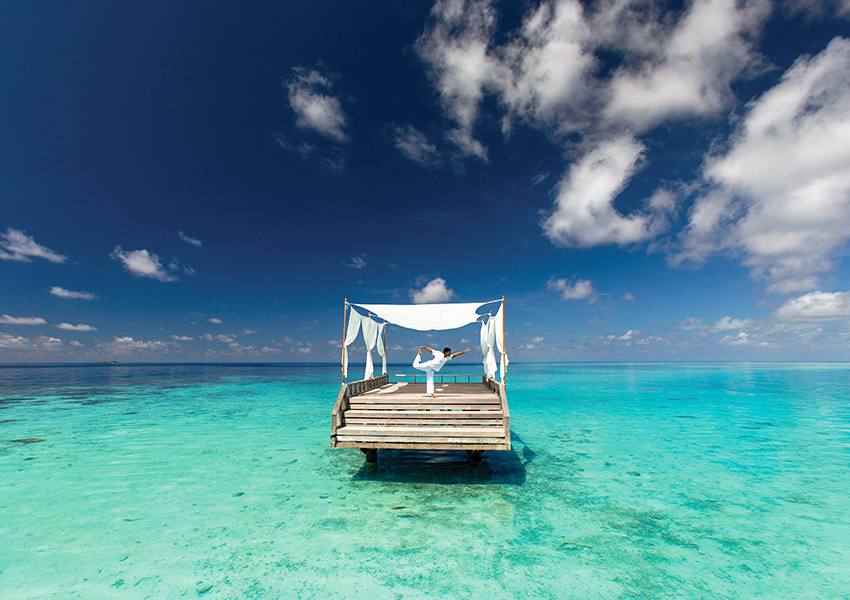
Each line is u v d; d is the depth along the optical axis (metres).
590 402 27.14
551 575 5.72
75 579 5.69
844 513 7.95
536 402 27.28
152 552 6.46
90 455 12.64
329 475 10.45
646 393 33.53
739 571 5.83
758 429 16.95
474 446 8.95
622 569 5.89
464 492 9.13
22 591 5.39
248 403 27.19
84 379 54.41
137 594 5.32
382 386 13.86
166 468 11.16
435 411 9.88
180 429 17.14
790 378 53.56
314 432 16.44
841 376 58.00
